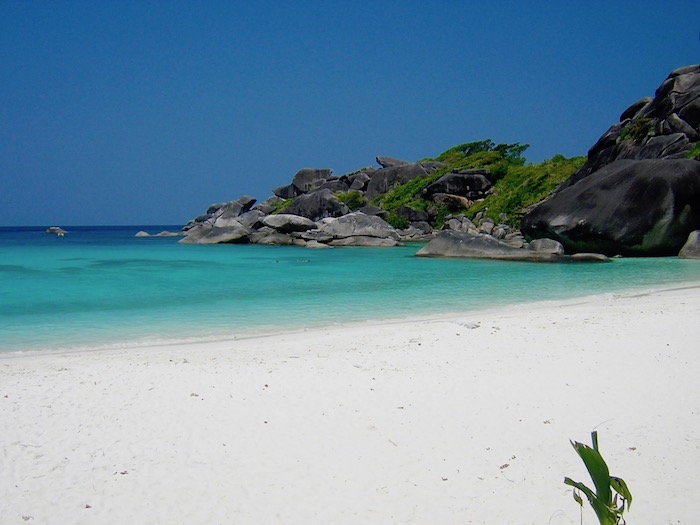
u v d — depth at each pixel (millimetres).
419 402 7043
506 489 5082
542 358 8852
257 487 5145
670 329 10586
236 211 59625
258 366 8672
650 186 26938
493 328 11172
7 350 10406
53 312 14438
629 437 6004
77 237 70750
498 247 28969
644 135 34875
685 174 26750
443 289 18125
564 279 19984
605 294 15883
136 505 4871
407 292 17609
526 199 45188
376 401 7090
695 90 33375
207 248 42438
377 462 5570
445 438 6062
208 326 12656
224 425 6418
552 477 5273
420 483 5191
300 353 9547
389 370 8344
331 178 67500
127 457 5695
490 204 47938
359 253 36062
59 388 7691
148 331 12148
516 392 7344
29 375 8328
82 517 4699
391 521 4629
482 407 6863
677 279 19031
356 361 8875
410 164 62562
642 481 5141
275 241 46531
